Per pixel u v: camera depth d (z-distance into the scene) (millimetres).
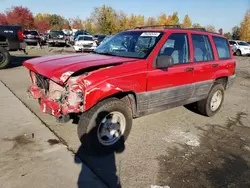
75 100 3141
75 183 2854
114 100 3441
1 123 4344
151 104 3963
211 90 5203
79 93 3152
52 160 3287
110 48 4496
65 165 3193
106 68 3332
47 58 3984
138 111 3842
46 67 3438
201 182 3053
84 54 4320
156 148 3838
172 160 3514
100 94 3191
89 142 3352
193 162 3500
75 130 4227
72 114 3816
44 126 4320
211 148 3967
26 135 3953
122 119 3629
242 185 3045
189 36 4578
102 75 3242
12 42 10234
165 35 4102
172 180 3049
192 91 4660
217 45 5301
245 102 7004
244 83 10031
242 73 12844
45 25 70938
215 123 5125
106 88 3223
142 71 3650
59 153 3471
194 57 4621
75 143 3789
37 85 4000
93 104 3197
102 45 4797
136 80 3582
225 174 3256
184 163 3457
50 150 3537
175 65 4207
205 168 3367
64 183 2840
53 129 4227
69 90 3152
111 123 3562
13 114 4793
